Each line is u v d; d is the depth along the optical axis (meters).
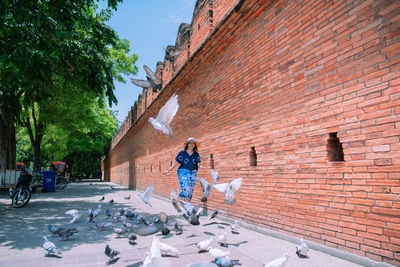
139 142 20.64
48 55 8.78
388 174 3.22
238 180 4.20
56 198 13.41
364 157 3.52
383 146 3.29
